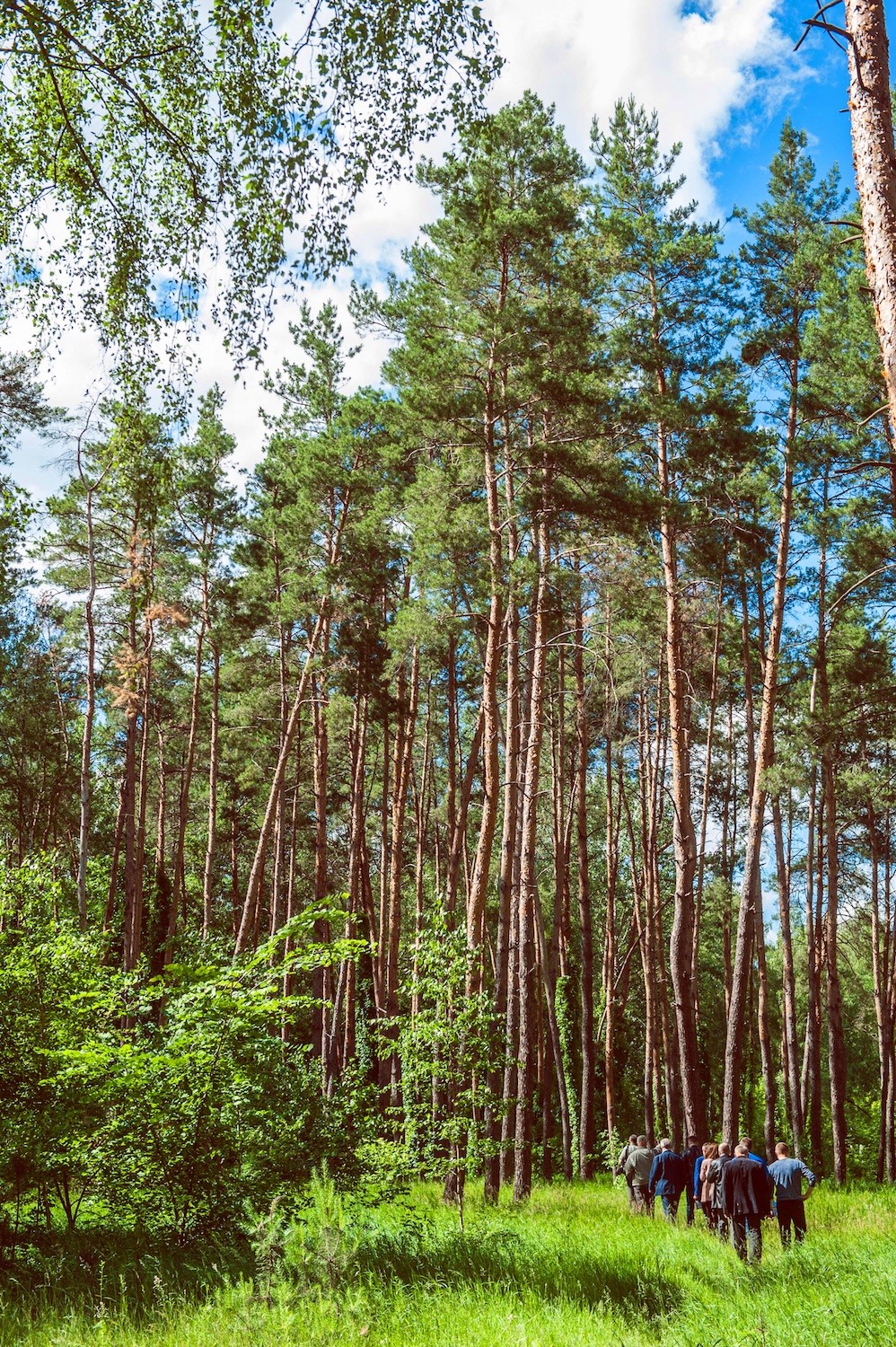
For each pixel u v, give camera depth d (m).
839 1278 8.79
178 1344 6.10
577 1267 8.84
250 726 34.56
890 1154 29.02
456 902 24.36
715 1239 11.82
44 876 10.78
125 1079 8.62
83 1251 8.66
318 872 27.50
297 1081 9.51
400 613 21.05
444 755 41.81
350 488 27.31
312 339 28.73
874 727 23.78
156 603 26.02
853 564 22.77
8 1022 9.48
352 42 8.51
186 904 39.59
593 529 21.44
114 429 11.05
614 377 20.39
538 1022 28.34
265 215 9.27
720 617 24.69
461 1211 10.48
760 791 19.44
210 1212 8.95
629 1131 38.47
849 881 32.50
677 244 19.72
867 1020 40.22
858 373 18.66
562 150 18.44
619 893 40.97
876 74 6.44
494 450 18.22
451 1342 6.19
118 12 8.83
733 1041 19.11
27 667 34.53
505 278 18.67
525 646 25.05
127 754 28.41
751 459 21.16
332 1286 7.21
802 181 20.33
